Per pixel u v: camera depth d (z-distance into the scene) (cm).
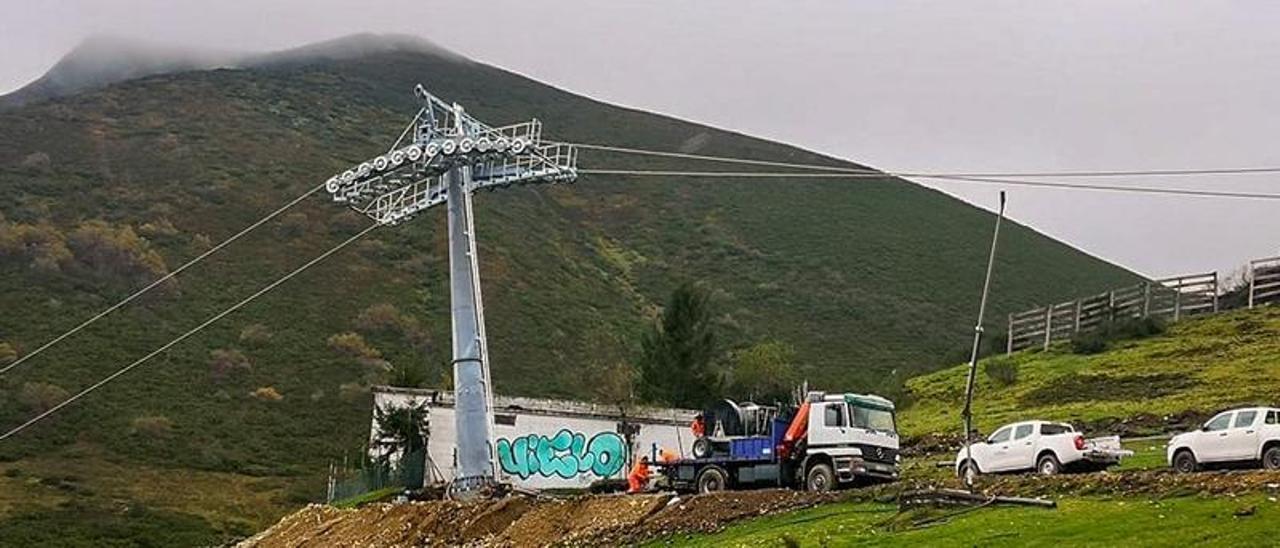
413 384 7850
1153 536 2586
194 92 16862
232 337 10012
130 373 9000
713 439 4209
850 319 13088
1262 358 6406
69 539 6309
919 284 14700
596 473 6062
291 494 7544
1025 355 7788
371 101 19225
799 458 4028
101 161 13388
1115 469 3956
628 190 17612
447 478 6088
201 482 7594
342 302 11150
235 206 12812
